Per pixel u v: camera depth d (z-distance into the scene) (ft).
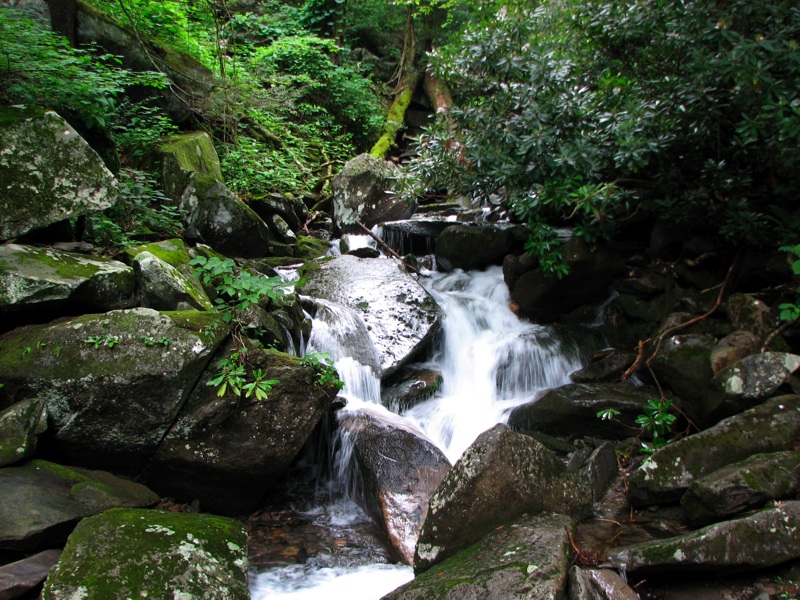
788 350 14.93
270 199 27.07
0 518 10.27
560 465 12.62
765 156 15.96
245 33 41.52
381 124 42.27
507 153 18.11
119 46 23.90
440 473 14.44
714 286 17.54
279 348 15.81
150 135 22.84
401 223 27.17
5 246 13.16
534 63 17.66
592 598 9.37
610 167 17.90
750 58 13.29
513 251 23.30
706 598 10.12
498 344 20.13
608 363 18.38
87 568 9.56
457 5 46.16
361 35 49.57
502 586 9.21
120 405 12.28
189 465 12.95
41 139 13.79
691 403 15.37
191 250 18.70
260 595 11.41
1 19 15.90
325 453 16.06
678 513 12.64
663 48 16.49
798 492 11.42
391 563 12.60
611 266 19.94
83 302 13.61
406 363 19.57
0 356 12.13
